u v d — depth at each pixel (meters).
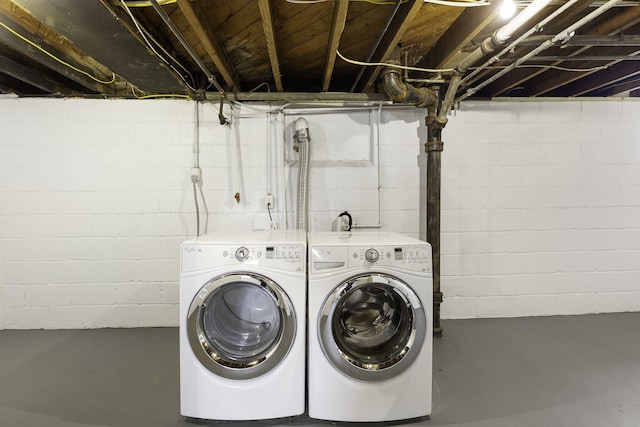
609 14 1.94
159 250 2.89
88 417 1.72
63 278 2.85
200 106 2.90
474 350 2.41
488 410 1.77
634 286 3.06
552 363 2.22
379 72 2.49
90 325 2.86
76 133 2.82
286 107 2.94
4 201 2.81
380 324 1.83
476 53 2.03
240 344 1.77
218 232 2.28
